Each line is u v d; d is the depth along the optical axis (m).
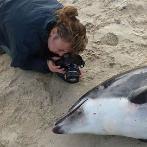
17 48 1.13
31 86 1.19
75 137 1.07
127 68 1.22
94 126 1.01
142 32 1.33
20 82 1.21
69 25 1.01
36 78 1.21
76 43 1.03
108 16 1.40
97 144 1.05
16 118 1.14
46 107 1.15
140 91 0.98
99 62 1.24
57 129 1.02
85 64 1.24
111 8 1.42
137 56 1.25
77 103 1.05
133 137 1.02
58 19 1.03
